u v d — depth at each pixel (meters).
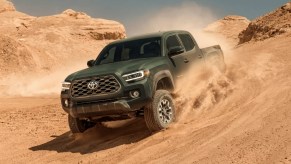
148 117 7.27
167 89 8.00
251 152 5.11
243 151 5.21
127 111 7.11
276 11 43.06
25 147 8.22
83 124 8.14
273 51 16.38
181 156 5.72
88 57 93.12
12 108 15.76
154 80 7.35
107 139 7.90
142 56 8.19
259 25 43.28
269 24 40.75
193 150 5.86
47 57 71.69
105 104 7.08
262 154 4.95
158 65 7.64
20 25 114.25
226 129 6.47
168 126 7.50
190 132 6.93
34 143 8.51
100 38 108.00
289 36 25.42
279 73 10.62
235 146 5.50
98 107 7.14
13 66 56.72
